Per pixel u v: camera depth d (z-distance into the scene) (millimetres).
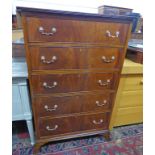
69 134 1178
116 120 1418
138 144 1319
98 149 1240
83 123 1172
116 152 1227
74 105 1065
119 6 1362
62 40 820
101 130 1262
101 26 850
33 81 894
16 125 1422
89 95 1062
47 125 1080
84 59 916
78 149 1227
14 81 941
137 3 1386
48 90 949
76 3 1257
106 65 984
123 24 885
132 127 1524
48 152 1180
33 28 752
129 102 1342
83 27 822
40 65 855
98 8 1303
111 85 1083
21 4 1137
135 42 1413
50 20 756
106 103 1146
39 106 987
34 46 795
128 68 1119
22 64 1071
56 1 1208
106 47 922
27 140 1272
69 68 913
